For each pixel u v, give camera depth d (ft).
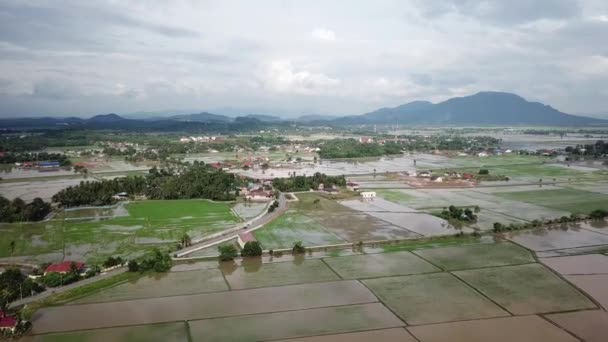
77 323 257.34
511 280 327.88
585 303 287.28
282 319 262.67
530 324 257.34
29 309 275.39
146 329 249.96
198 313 270.87
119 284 322.55
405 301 289.12
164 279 331.77
